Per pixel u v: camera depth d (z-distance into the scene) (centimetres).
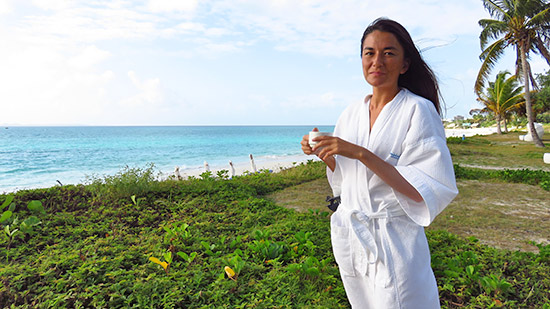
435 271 357
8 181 1994
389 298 145
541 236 526
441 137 146
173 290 302
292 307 287
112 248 405
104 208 620
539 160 1625
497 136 3591
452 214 647
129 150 4522
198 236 463
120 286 304
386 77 152
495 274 344
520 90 3584
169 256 355
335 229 162
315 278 334
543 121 5981
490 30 2167
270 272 345
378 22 154
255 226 525
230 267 344
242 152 4259
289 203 749
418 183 134
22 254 401
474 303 301
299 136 9819
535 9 1997
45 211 585
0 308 281
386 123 152
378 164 136
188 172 2045
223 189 809
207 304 289
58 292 299
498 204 730
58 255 383
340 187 179
